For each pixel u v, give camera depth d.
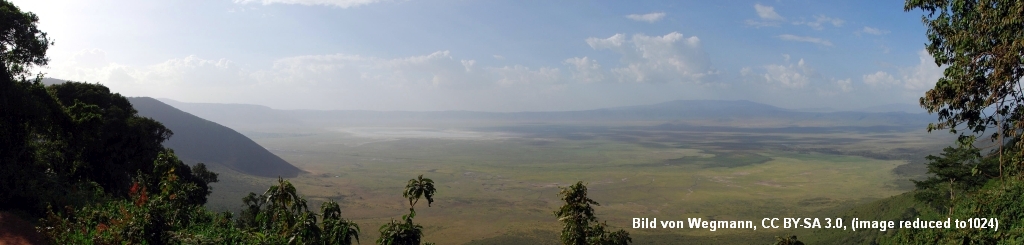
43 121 30.48
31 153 29.44
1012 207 25.91
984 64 18.61
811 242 56.41
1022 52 17.22
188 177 44.38
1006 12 17.91
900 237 34.72
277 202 18.72
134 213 17.36
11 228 16.62
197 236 15.07
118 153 37.03
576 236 15.45
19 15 29.08
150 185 26.06
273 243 17.69
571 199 16.31
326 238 16.69
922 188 46.28
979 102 19.27
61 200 20.58
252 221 33.16
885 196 99.75
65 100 39.50
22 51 29.61
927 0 20.66
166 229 14.91
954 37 19.67
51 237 15.88
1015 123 18.61
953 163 42.94
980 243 23.77
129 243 13.98
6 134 27.61
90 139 34.53
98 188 26.86
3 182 19.31
